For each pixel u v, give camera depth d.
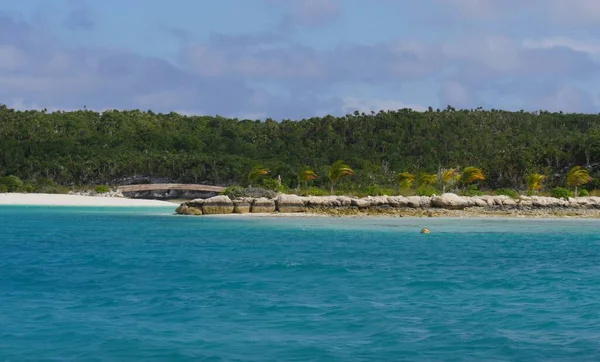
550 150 161.88
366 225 72.38
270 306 24.45
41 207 123.50
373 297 26.62
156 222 77.75
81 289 28.28
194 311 23.45
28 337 19.33
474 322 21.83
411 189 140.38
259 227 68.88
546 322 21.88
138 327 20.78
